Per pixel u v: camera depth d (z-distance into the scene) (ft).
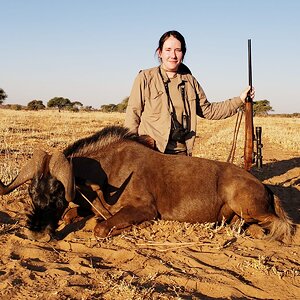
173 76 10.80
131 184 9.38
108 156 9.53
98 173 9.34
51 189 8.08
